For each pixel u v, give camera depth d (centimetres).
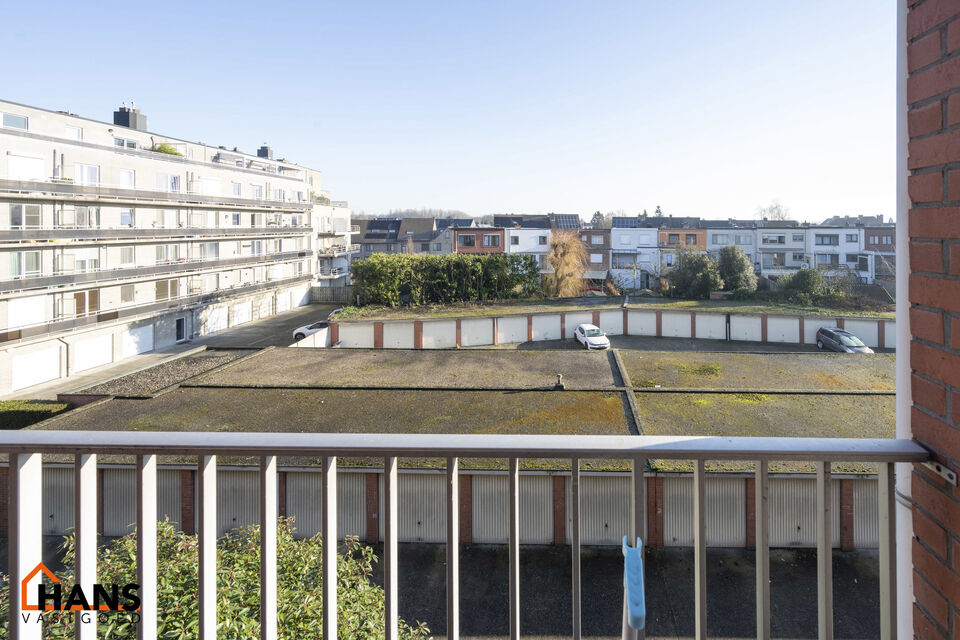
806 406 1387
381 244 6738
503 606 890
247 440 151
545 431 1245
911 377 154
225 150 4331
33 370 2312
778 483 1037
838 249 4372
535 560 1018
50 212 2428
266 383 1677
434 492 1088
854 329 2723
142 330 2898
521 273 3447
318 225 4975
